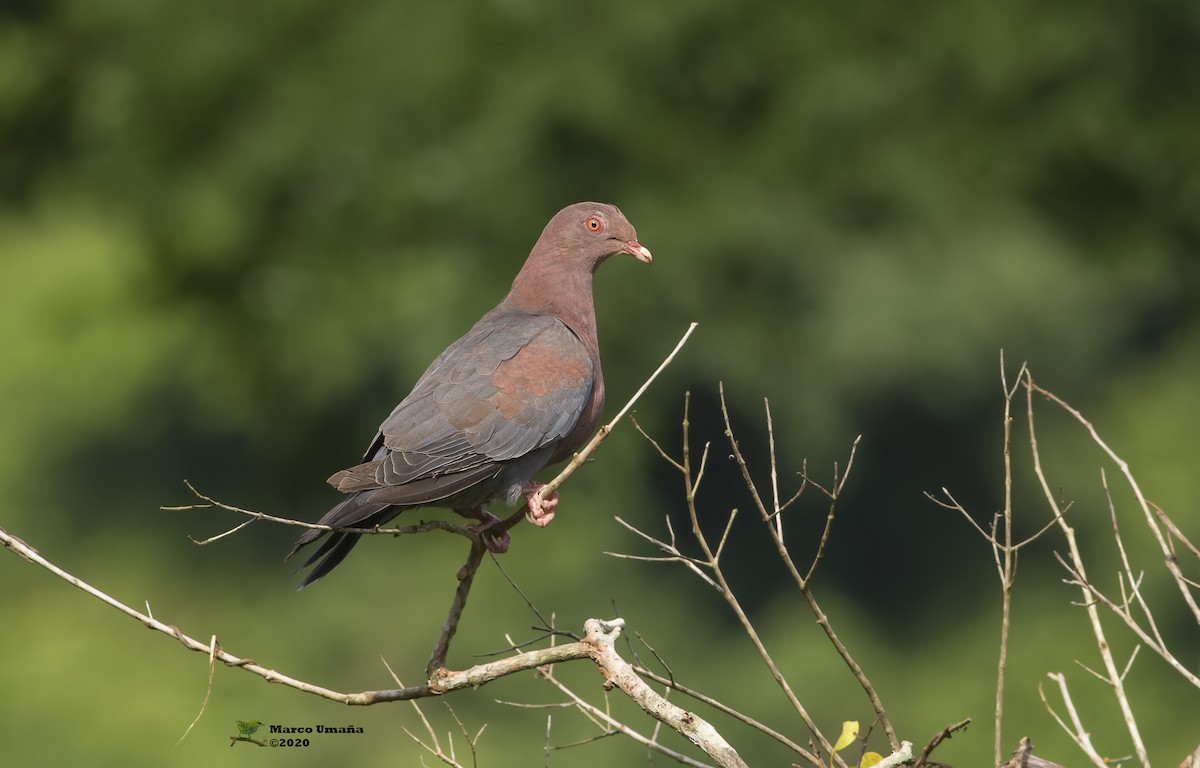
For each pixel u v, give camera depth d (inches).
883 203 649.6
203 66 645.9
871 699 177.6
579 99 602.5
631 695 185.2
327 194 651.5
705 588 882.8
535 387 257.1
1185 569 843.4
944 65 639.8
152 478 900.0
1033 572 915.4
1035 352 911.7
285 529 784.9
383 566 767.1
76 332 944.9
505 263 629.9
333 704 678.5
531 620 740.7
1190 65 631.8
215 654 179.5
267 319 685.9
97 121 668.7
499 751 617.0
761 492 935.0
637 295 627.2
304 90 645.9
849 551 951.6
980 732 708.7
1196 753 168.2
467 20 626.2
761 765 763.4
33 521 874.1
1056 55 618.2
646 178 628.1
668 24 604.4
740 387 810.2
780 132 629.3
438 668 192.4
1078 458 930.1
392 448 245.3
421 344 623.2
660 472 919.0
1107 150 632.4
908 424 962.7
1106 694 703.1
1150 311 950.4
